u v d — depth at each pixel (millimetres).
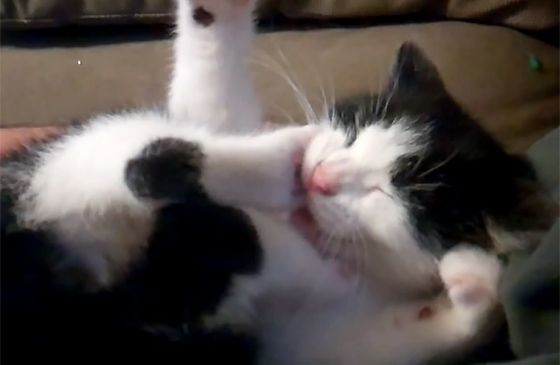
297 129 443
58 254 372
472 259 425
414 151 455
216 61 457
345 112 490
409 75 503
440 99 491
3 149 434
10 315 363
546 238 366
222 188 377
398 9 650
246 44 463
